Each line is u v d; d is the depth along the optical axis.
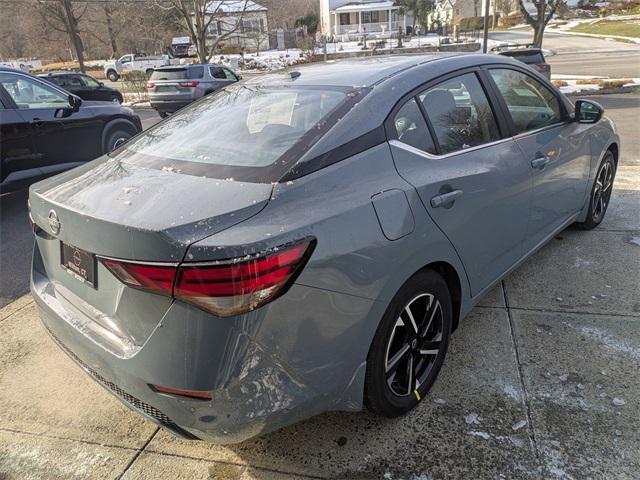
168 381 1.77
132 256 1.76
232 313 1.68
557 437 2.29
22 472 2.31
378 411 2.33
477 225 2.69
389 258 2.12
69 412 2.69
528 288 3.62
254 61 36.22
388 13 61.59
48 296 2.40
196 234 1.71
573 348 2.92
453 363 2.85
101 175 2.33
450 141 2.65
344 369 2.03
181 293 1.69
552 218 3.64
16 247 5.33
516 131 3.14
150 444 2.44
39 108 6.67
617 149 4.68
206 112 2.85
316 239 1.86
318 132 2.20
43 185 2.42
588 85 15.44
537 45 17.56
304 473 2.21
